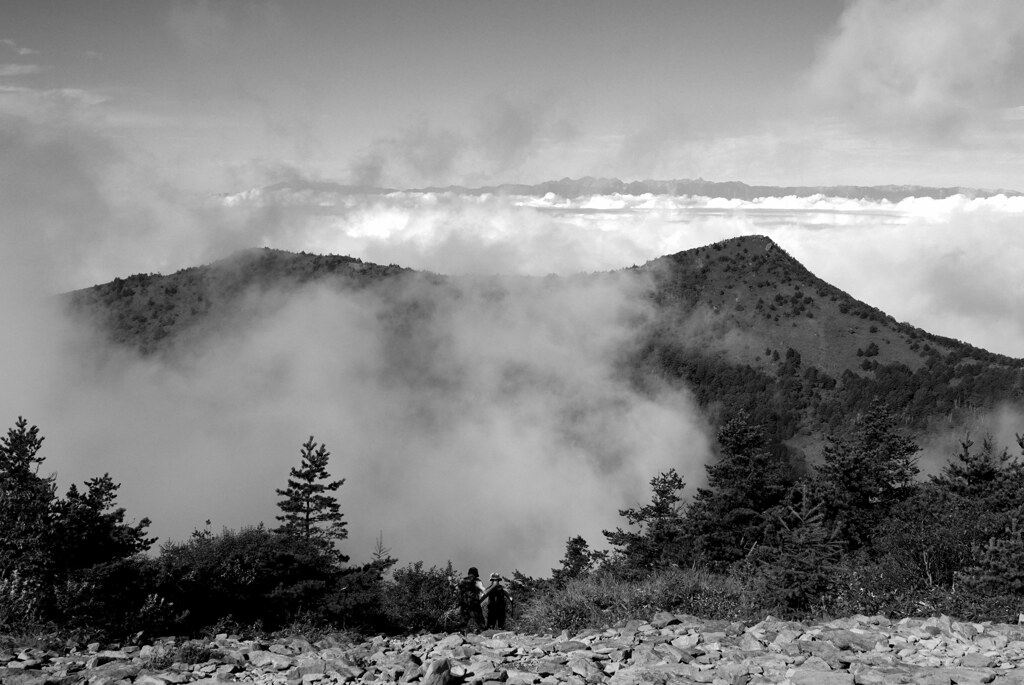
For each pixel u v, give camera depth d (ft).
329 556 57.47
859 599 42.88
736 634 33.45
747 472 140.97
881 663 26.02
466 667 26.45
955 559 44.83
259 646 35.27
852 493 119.96
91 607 39.17
